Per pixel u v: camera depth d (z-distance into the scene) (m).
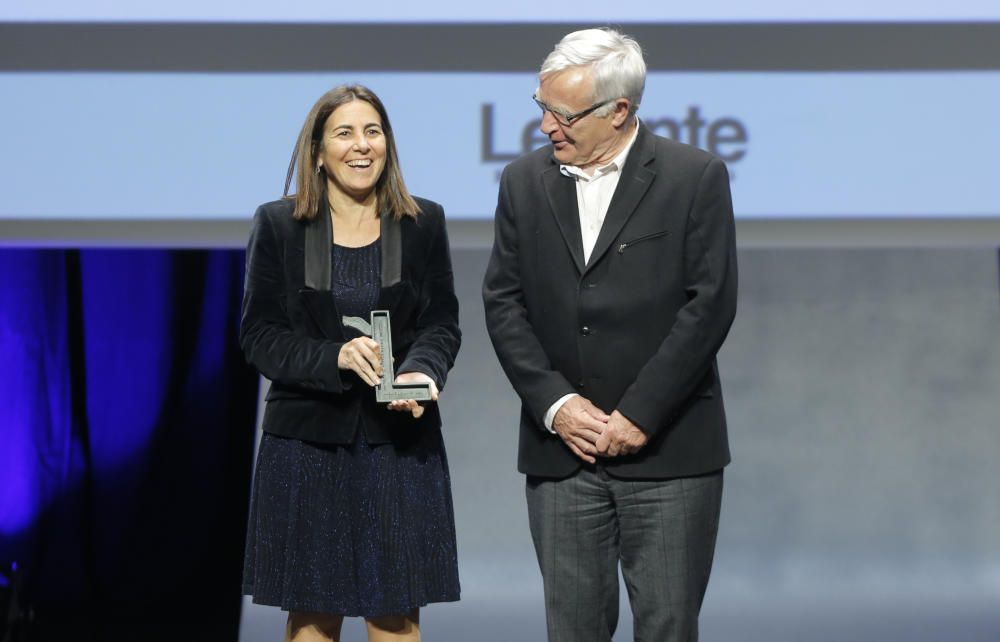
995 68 12.27
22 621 12.62
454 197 12.39
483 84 12.35
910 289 15.01
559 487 8.08
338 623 8.50
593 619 8.23
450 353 8.32
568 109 7.59
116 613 14.47
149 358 14.71
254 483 8.31
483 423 15.23
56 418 14.58
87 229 12.41
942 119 12.31
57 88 12.36
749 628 13.48
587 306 7.83
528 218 8.05
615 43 7.64
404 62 12.35
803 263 15.09
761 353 15.05
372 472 8.14
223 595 14.70
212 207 12.41
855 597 14.48
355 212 8.32
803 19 12.29
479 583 14.83
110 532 14.66
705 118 12.34
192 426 14.77
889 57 12.30
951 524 14.78
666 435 7.86
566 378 7.98
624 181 7.84
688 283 7.82
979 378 14.91
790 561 14.76
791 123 12.34
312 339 8.09
